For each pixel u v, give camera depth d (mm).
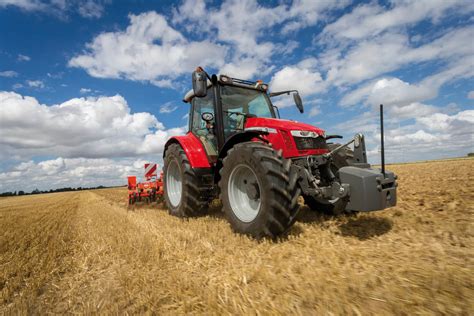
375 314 1494
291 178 3098
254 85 5039
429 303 1556
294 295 1754
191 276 2203
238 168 3504
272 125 3879
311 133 3840
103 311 1761
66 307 1908
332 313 1506
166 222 4598
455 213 3488
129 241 3412
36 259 3115
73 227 5352
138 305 1799
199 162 4742
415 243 2613
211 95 4875
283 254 2521
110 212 7242
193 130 5535
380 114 2914
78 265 2785
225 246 2939
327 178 3531
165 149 6199
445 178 7547
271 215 2934
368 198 2730
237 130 4613
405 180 7938
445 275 1859
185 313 1682
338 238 2945
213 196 4969
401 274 1955
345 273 2010
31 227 5895
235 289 1914
